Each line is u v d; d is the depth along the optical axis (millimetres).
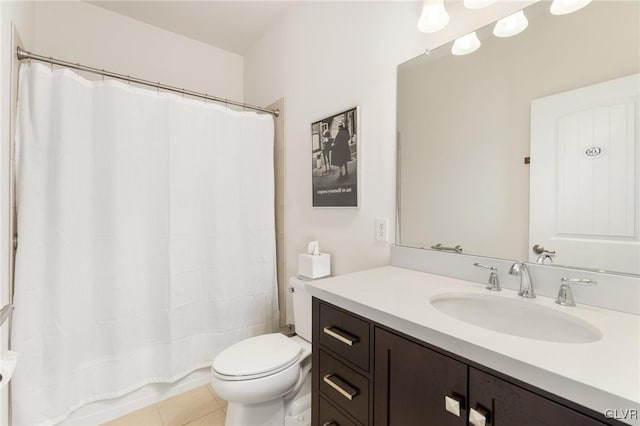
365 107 1573
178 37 2428
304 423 1516
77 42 2006
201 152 1889
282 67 2209
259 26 2326
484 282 1136
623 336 687
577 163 934
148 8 2102
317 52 1879
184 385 1849
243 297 2068
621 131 854
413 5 1356
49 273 1399
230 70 2703
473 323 1021
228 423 1407
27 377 1321
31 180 1352
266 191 2182
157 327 1737
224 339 1979
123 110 1604
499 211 1114
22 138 1346
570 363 568
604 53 881
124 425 1561
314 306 1155
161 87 1785
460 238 1226
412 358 789
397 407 832
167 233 1742
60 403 1409
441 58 1272
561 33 962
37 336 1355
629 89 840
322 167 1831
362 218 1602
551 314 875
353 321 972
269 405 1419
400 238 1433
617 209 861
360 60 1598
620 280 839
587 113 913
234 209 2029
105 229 1562
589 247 909
